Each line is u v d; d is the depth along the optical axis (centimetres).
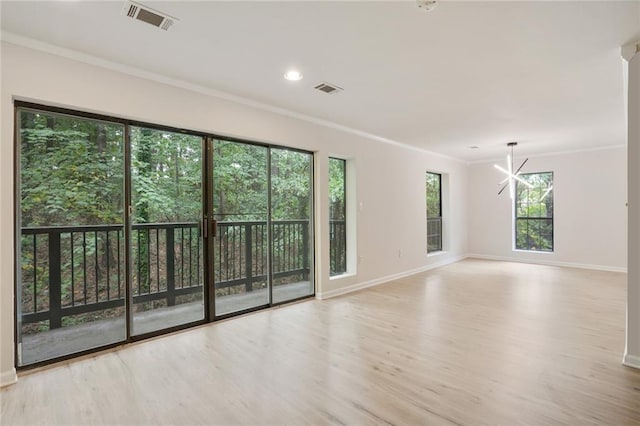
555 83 310
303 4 193
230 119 345
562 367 241
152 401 203
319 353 269
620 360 252
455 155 704
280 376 232
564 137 533
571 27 217
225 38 232
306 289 443
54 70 244
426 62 268
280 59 263
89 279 281
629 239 242
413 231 611
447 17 206
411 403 198
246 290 382
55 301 268
